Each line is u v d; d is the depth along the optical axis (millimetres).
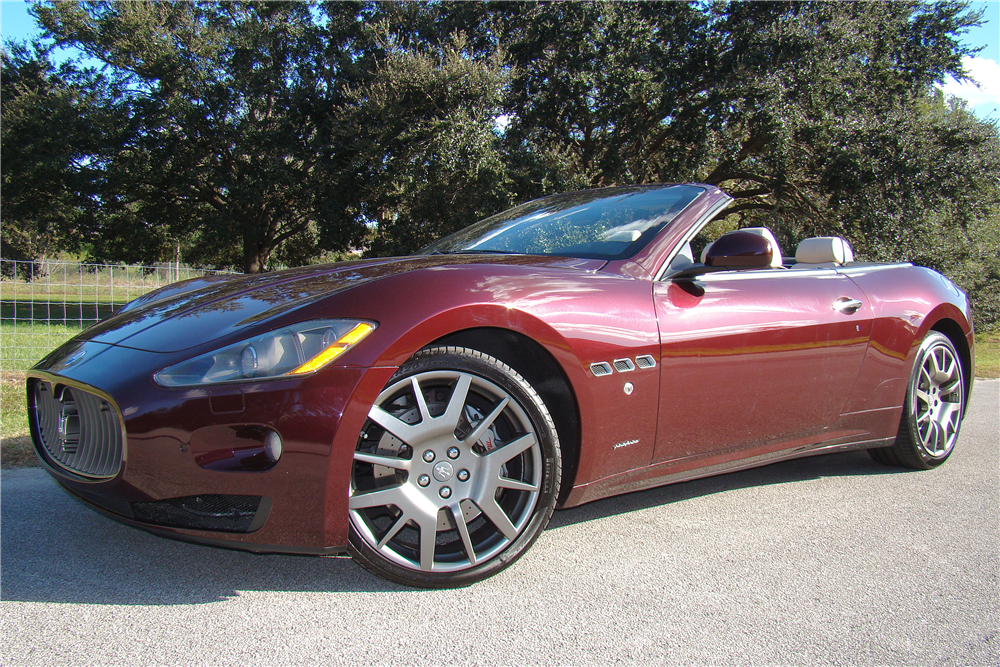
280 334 1753
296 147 19750
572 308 2049
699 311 2312
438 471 1871
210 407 1672
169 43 20125
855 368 2801
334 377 1723
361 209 20141
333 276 2135
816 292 2709
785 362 2523
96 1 20922
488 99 16250
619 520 2547
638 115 17297
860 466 3371
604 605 1854
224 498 1727
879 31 17359
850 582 2021
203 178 21844
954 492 2920
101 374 1799
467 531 1901
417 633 1690
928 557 2213
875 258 16359
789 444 2670
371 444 1873
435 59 16844
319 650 1605
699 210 2557
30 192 21766
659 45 16984
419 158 16328
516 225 2918
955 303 3307
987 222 18469
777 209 19047
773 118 15781
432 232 17641
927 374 3201
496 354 2064
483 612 1806
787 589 1969
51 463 2057
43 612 1780
